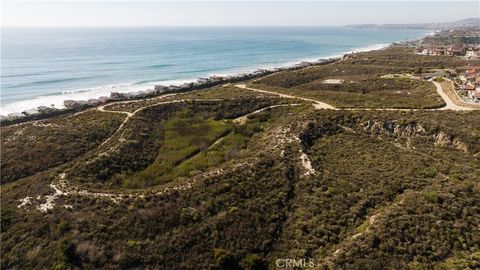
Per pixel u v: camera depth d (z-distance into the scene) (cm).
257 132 8062
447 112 7756
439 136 6862
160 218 4619
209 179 5475
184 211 4772
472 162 5972
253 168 5725
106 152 6619
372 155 6225
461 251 3762
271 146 6606
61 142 6994
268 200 5044
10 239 4359
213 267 4059
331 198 4978
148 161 6788
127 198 5038
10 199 5119
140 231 4419
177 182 5666
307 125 7244
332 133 7231
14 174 6075
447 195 4634
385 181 5259
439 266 3575
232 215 4734
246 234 4478
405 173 5453
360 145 6681
